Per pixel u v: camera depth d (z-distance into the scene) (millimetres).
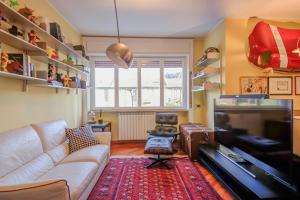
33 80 2699
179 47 5445
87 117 5273
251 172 2516
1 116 2297
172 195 2631
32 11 2479
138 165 3715
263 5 3555
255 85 4082
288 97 4105
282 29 3936
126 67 2961
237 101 2934
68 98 4316
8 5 2107
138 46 5363
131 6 3588
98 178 2957
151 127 5535
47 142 2691
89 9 3721
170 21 4305
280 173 2098
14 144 2064
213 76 4746
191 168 3572
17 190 1407
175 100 5828
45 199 1430
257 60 3986
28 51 2688
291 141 1963
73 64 4012
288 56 3879
